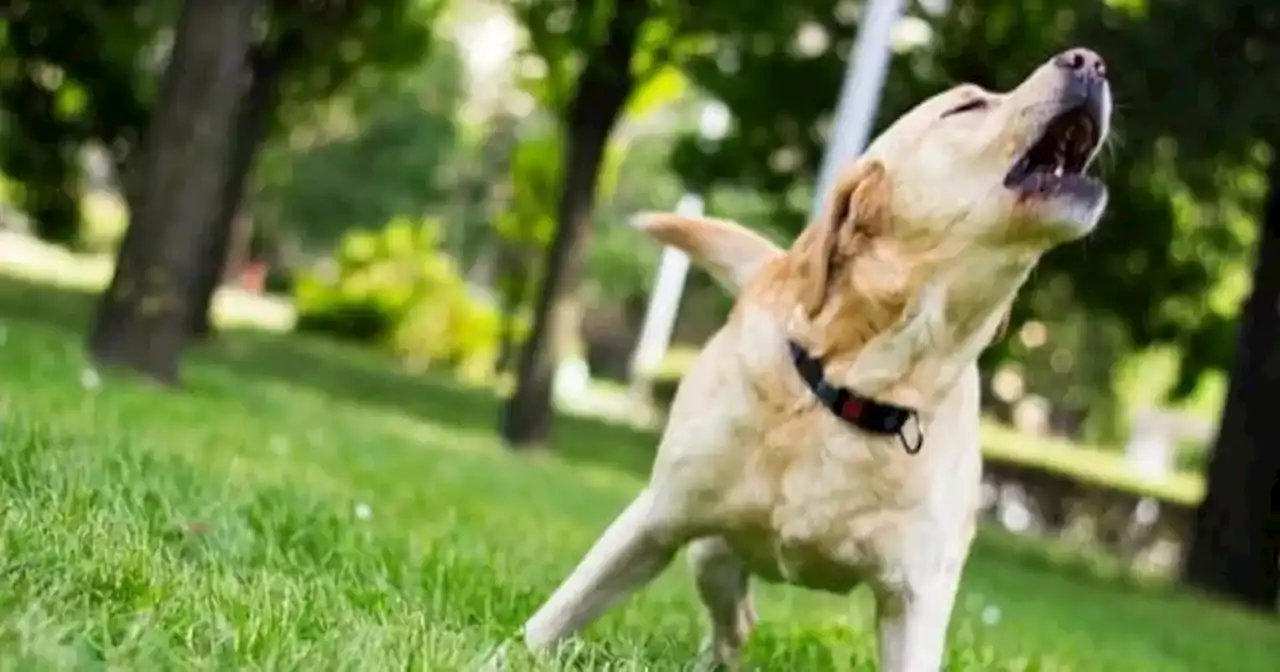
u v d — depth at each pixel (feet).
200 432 28.37
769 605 22.86
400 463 34.68
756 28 53.72
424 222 117.39
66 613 10.33
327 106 84.84
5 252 106.93
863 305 12.57
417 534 19.71
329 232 144.97
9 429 18.58
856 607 25.20
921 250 12.41
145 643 9.89
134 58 64.23
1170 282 53.98
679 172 57.36
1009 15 49.06
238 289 150.92
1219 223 60.29
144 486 16.93
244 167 68.69
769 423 12.80
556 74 60.95
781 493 12.79
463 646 11.85
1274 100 43.96
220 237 69.05
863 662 18.03
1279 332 54.75
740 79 53.98
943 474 12.97
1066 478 82.12
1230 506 54.90
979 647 20.58
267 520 17.03
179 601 11.35
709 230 14.92
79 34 62.03
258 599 11.89
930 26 49.73
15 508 12.98
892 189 12.48
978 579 38.68
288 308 138.00
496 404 77.87
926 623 12.94
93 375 33.30
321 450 31.96
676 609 19.69
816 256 12.76
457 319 107.45
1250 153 51.70
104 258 131.64
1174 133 45.06
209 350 66.49
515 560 20.36
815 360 12.72
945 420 13.06
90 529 12.97
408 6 72.43
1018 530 78.59
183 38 39.52
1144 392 130.62
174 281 39.58
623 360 161.79
